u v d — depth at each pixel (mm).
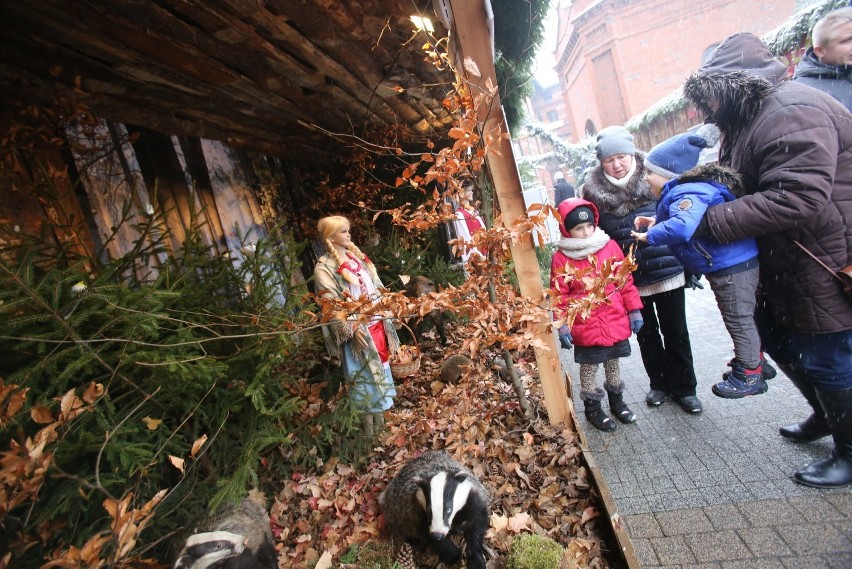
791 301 2246
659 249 3178
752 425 2975
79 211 2969
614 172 3441
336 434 3283
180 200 4016
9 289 1788
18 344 1844
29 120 2754
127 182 3510
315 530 2795
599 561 2209
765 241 2293
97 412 1980
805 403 3062
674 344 3324
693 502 2418
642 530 2309
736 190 2391
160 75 2953
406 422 3406
